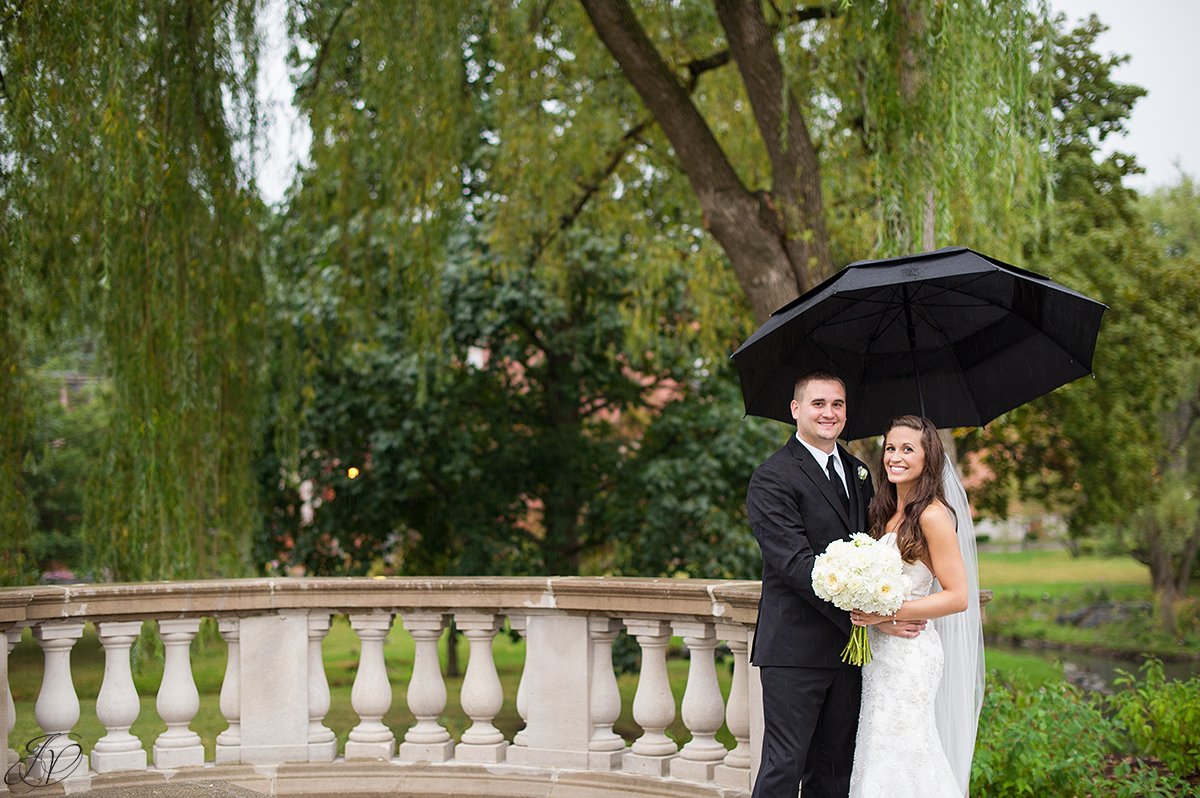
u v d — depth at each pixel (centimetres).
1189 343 2044
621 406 1661
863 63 822
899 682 408
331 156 1131
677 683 1318
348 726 1048
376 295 1255
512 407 1605
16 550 956
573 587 536
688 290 1472
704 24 1218
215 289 945
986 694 712
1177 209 2611
